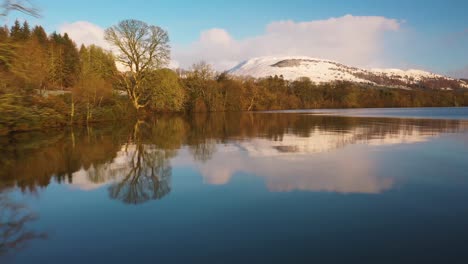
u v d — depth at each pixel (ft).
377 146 63.46
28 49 62.80
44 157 52.90
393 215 25.26
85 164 47.16
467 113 203.31
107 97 140.05
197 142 71.46
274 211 26.58
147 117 177.27
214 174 40.22
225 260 18.66
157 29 157.38
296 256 18.97
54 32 323.37
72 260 19.12
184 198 30.55
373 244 20.33
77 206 28.71
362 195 30.66
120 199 30.58
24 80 61.31
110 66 156.35
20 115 76.38
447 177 37.32
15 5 48.44
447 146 62.28
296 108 343.05
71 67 238.89
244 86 295.48
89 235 22.58
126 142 71.72
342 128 102.94
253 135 85.71
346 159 49.62
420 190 32.09
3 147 63.93
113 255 19.61
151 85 163.94
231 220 24.80
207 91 253.85
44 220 25.50
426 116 168.14
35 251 20.35
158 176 39.52
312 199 29.68
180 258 19.01
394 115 181.68
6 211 27.61
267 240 21.18
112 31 152.87
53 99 112.78
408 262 18.07
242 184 35.29
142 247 20.58
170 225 24.06
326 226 23.30
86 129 103.91
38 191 33.47
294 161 48.37
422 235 21.52
